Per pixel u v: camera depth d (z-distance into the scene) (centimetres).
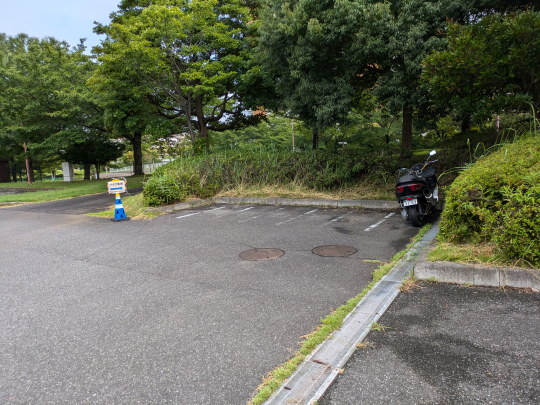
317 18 932
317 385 233
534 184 365
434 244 454
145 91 1585
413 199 634
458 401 210
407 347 269
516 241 358
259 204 1030
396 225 693
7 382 258
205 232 722
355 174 1059
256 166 1205
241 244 619
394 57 910
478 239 412
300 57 971
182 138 2694
